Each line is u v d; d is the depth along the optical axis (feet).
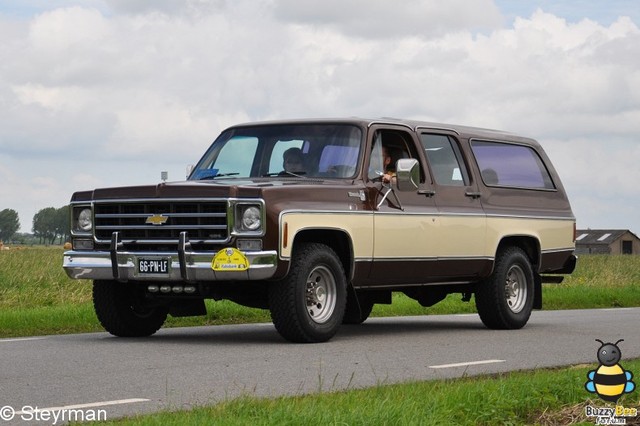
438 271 46.52
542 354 38.32
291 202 39.63
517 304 50.75
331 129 44.37
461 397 24.81
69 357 35.53
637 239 488.85
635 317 58.95
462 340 43.34
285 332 40.27
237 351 37.60
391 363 34.88
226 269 38.81
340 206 41.52
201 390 28.37
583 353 38.75
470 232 47.98
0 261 79.36
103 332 46.50
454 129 49.19
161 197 40.22
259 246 38.70
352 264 42.24
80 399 26.89
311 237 41.83
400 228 44.19
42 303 62.59
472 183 48.83
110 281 42.93
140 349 38.11
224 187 39.17
